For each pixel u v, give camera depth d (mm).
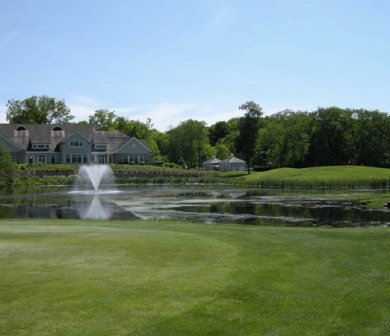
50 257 11391
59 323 7273
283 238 15648
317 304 8406
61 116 125250
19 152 92000
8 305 7996
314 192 57219
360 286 9555
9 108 123312
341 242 14867
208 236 15719
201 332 7078
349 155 110812
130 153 100688
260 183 71188
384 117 110375
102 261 11008
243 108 108875
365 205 39094
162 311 7809
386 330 7293
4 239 14297
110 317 7527
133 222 22719
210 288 9023
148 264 10766
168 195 52938
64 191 60156
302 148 107000
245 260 11461
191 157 125000
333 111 110062
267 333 7121
